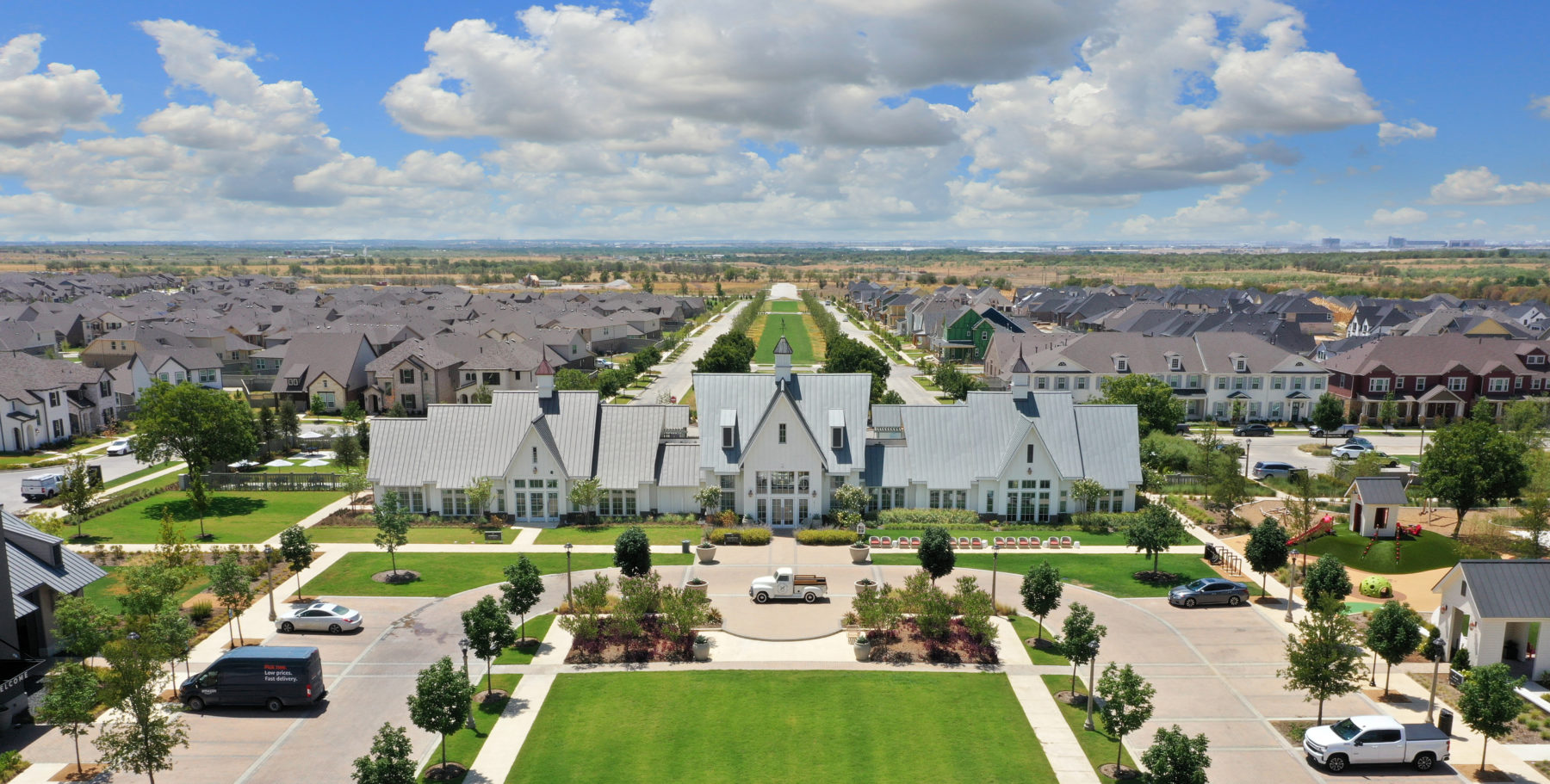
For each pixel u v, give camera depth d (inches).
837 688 1971.0
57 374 4576.8
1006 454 3260.3
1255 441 4662.9
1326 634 1750.7
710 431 3253.0
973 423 3331.7
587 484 3139.8
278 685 1847.9
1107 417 3356.3
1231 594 2437.3
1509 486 2854.3
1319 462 4168.3
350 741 1742.1
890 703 1904.5
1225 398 5132.9
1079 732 1791.3
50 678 1610.5
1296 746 1734.7
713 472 3191.4
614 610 2188.7
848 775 1637.6
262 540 2950.3
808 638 2222.0
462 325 7406.5
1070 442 3304.6
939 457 3280.0
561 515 3218.5
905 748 1732.3
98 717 1839.3
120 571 2613.2
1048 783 1611.7
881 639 2220.7
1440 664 2091.5
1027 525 3211.1
